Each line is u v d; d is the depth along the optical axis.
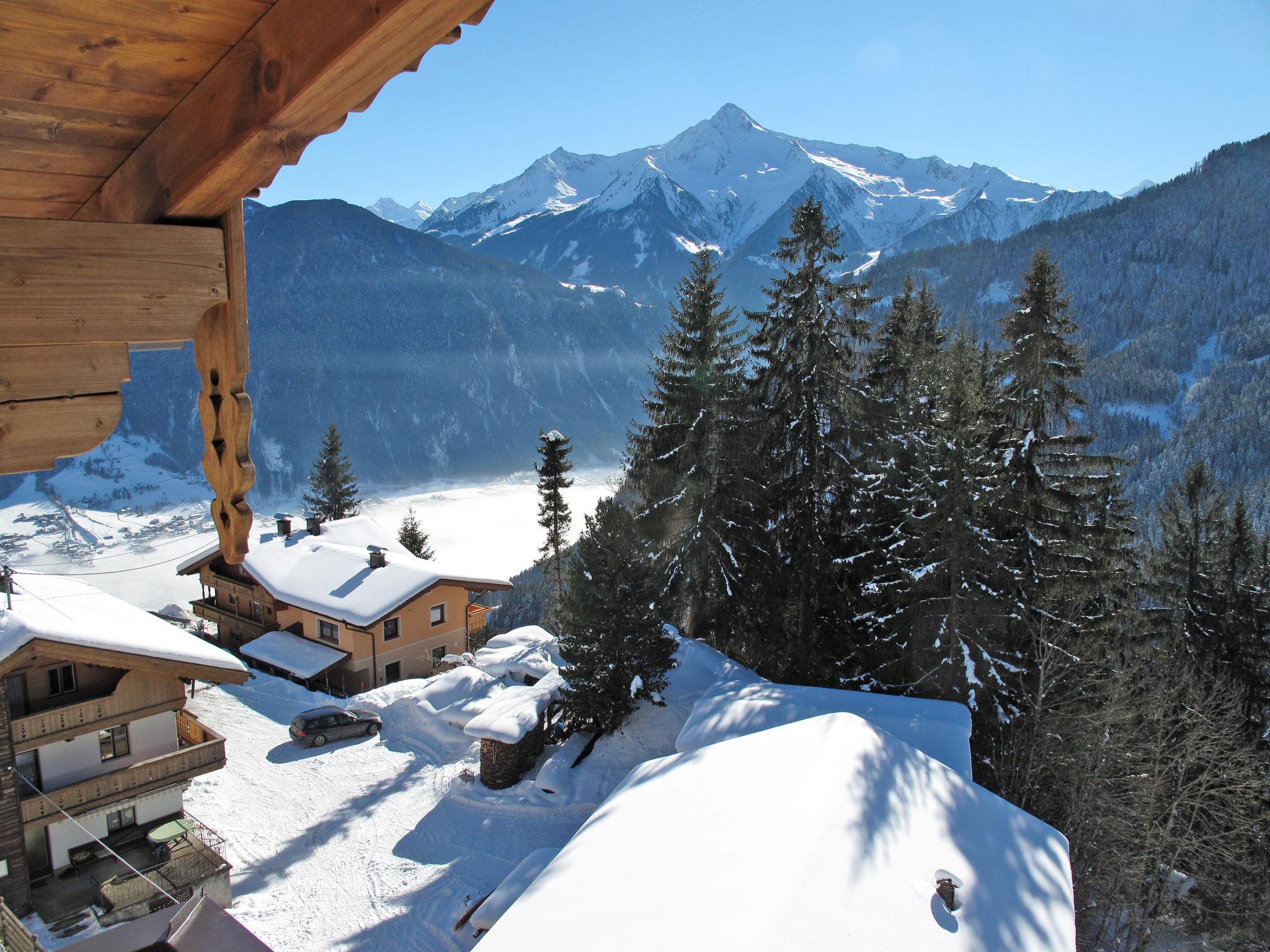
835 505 25.61
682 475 26.02
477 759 25.20
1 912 14.39
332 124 2.39
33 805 17.38
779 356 25.30
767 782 11.22
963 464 20.98
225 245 2.94
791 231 24.97
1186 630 27.62
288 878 19.39
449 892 18.56
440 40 2.06
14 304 2.56
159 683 19.34
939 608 21.69
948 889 8.98
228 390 3.01
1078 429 23.56
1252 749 21.73
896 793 11.11
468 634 38.72
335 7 1.99
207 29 2.27
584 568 23.00
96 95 2.50
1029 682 21.55
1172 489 30.08
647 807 11.21
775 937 7.58
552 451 40.56
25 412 2.91
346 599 34.44
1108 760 19.59
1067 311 23.22
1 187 2.89
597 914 8.58
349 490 58.72
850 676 25.28
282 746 26.95
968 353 29.64
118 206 3.02
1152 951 20.38
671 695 24.02
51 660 17.95
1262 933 20.30
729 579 25.73
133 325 2.75
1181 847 19.17
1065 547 23.12
